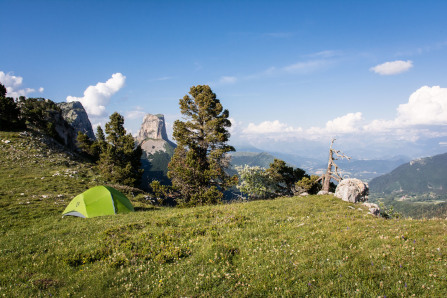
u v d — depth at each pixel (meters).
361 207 19.36
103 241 11.52
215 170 32.38
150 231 12.52
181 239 11.04
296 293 6.31
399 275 6.59
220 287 6.96
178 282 7.40
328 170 33.62
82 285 7.78
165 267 8.48
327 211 16.94
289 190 46.03
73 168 43.53
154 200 37.09
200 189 31.12
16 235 13.94
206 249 9.37
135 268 8.51
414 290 5.94
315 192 42.34
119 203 21.66
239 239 10.43
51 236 13.49
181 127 38.59
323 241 9.38
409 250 7.80
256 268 7.75
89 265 9.19
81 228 15.09
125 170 49.56
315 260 7.75
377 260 7.45
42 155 44.50
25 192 25.88
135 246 10.46
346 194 22.47
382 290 6.04
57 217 18.89
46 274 8.70
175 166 36.22
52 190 28.31
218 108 38.00
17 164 37.53
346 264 7.30
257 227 12.09
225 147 38.25
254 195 43.47
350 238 9.30
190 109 39.97
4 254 10.76
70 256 9.95
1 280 8.23
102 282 7.73
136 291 7.10
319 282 6.56
